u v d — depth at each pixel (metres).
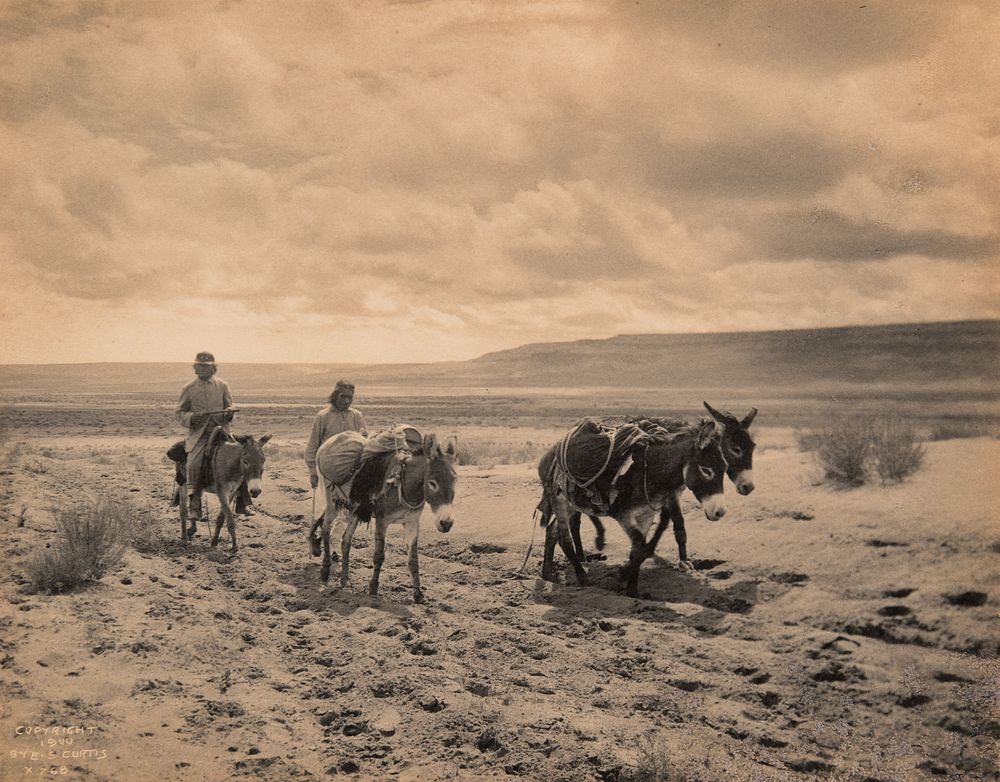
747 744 4.93
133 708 4.98
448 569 9.39
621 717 5.25
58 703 4.94
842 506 8.62
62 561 7.64
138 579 8.04
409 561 7.96
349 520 8.41
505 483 13.46
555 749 4.67
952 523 7.33
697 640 6.61
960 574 6.54
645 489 7.95
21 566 8.05
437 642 6.57
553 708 5.32
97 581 7.76
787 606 7.00
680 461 7.75
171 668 5.70
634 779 4.42
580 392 151.50
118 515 10.11
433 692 5.41
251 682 5.64
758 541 8.41
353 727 4.96
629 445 8.02
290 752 4.61
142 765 4.30
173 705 5.07
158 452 26.08
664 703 5.44
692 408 76.38
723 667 6.06
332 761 4.50
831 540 7.87
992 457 9.07
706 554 8.51
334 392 9.32
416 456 7.79
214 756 4.48
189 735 4.71
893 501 8.29
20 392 144.75
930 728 4.98
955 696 5.21
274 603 7.82
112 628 6.37
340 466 8.27
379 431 8.43
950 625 6.00
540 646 6.55
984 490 7.91
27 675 5.33
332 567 9.37
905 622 6.26
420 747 4.69
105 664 5.65
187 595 7.71
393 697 5.41
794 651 6.19
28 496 12.62
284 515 12.77
